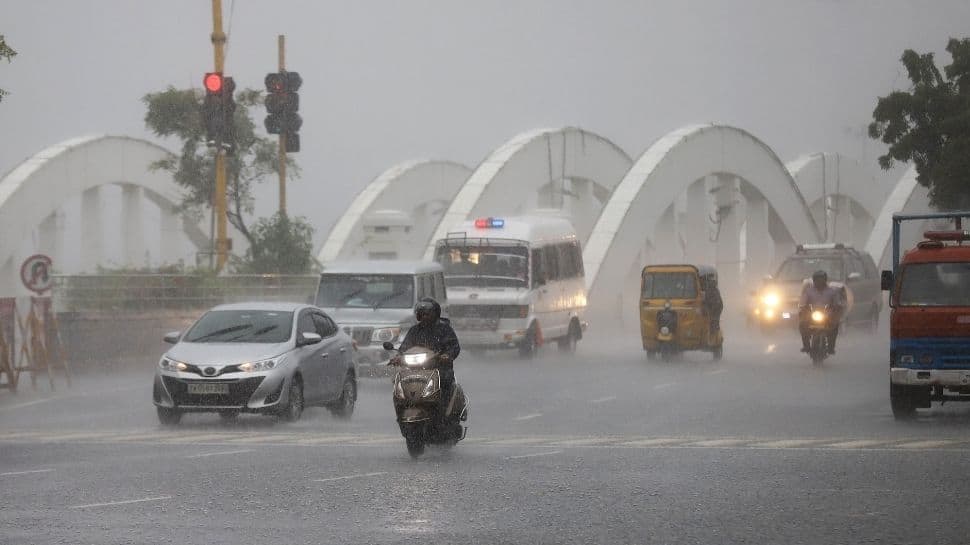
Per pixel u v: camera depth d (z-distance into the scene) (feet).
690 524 79.82
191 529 78.07
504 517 82.48
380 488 94.84
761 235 467.93
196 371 140.67
